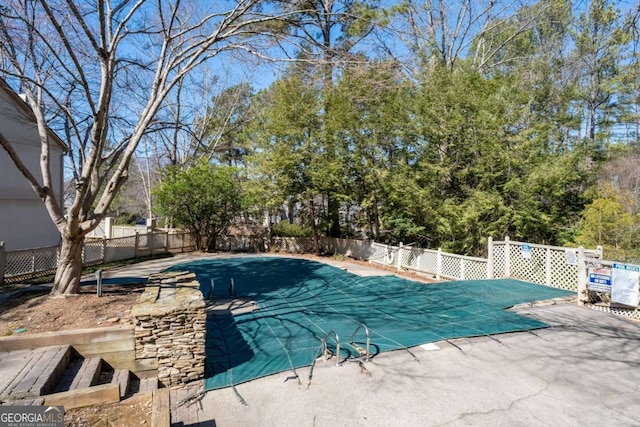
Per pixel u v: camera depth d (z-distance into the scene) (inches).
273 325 257.6
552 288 350.0
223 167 732.0
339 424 144.8
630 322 263.9
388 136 565.0
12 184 495.5
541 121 529.7
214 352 212.7
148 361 186.2
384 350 209.5
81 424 125.7
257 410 155.1
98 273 237.9
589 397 164.7
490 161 456.4
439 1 701.3
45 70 272.5
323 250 717.3
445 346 215.8
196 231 735.7
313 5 290.4
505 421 146.6
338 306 309.4
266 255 676.7
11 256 374.3
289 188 643.5
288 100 626.5
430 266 465.4
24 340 175.2
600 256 319.0
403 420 146.9
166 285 248.1
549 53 670.5
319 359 199.2
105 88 232.5
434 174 492.1
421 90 526.3
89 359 181.2
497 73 629.6
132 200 1457.9
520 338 230.4
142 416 130.8
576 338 231.8
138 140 253.8
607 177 569.3
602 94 694.5
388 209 603.2
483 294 332.5
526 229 467.2
